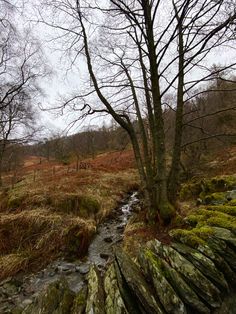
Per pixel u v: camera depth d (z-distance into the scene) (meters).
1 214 8.68
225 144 18.88
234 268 3.77
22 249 7.12
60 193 10.28
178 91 6.93
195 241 4.22
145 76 7.66
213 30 5.28
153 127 7.68
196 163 16.25
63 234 7.61
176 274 3.68
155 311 3.18
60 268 6.44
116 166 21.34
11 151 23.38
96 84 6.73
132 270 3.87
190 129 15.55
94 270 4.47
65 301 3.86
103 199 11.44
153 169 7.62
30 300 5.19
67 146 26.00
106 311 3.34
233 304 3.41
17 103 15.14
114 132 11.63
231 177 8.47
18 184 14.01
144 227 6.80
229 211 5.17
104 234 8.38
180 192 9.47
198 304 3.34
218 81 8.62
